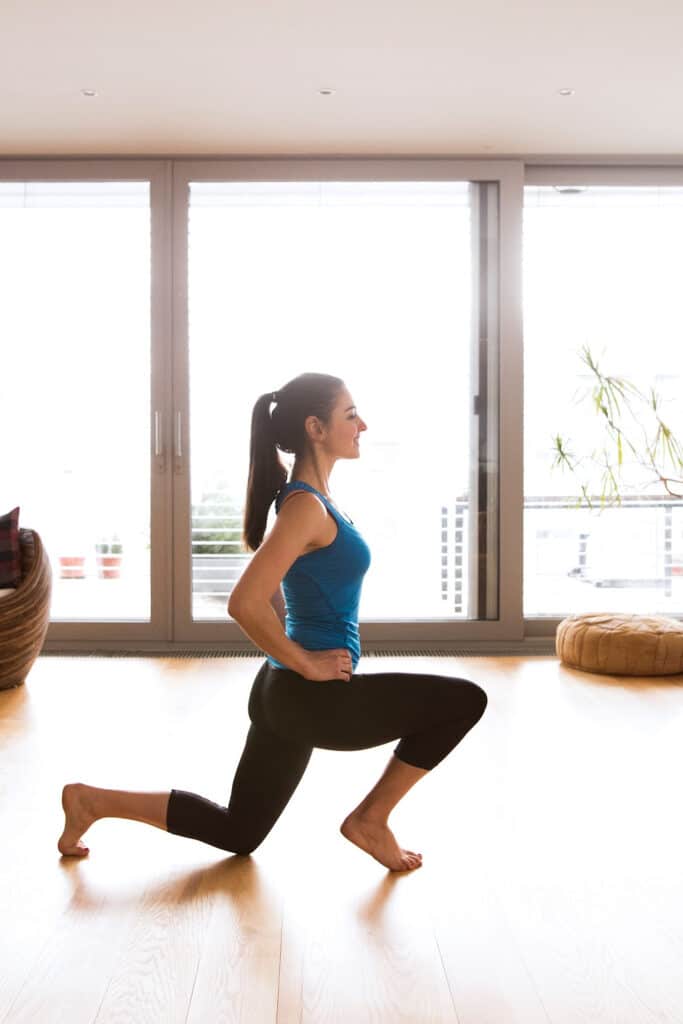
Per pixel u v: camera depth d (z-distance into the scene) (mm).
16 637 4715
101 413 5902
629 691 4715
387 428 5910
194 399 5859
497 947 2131
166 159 5789
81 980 1980
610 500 5992
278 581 2197
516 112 5102
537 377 5984
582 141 5578
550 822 2916
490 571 5930
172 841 2771
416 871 2549
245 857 2646
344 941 2154
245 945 2131
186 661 5504
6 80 4637
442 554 5930
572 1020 1831
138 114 5098
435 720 2367
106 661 5508
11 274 5883
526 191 5934
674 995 1930
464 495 5934
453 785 3264
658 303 5988
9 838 2795
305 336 5902
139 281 5883
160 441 5832
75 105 4965
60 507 5906
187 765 3518
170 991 1934
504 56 4410
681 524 6012
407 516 5922
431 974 2008
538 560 6004
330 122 5227
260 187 5859
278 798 2520
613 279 5973
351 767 3473
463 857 2646
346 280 5902
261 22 4055
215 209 5859
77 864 2598
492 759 3568
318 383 2363
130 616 5910
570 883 2479
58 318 5883
